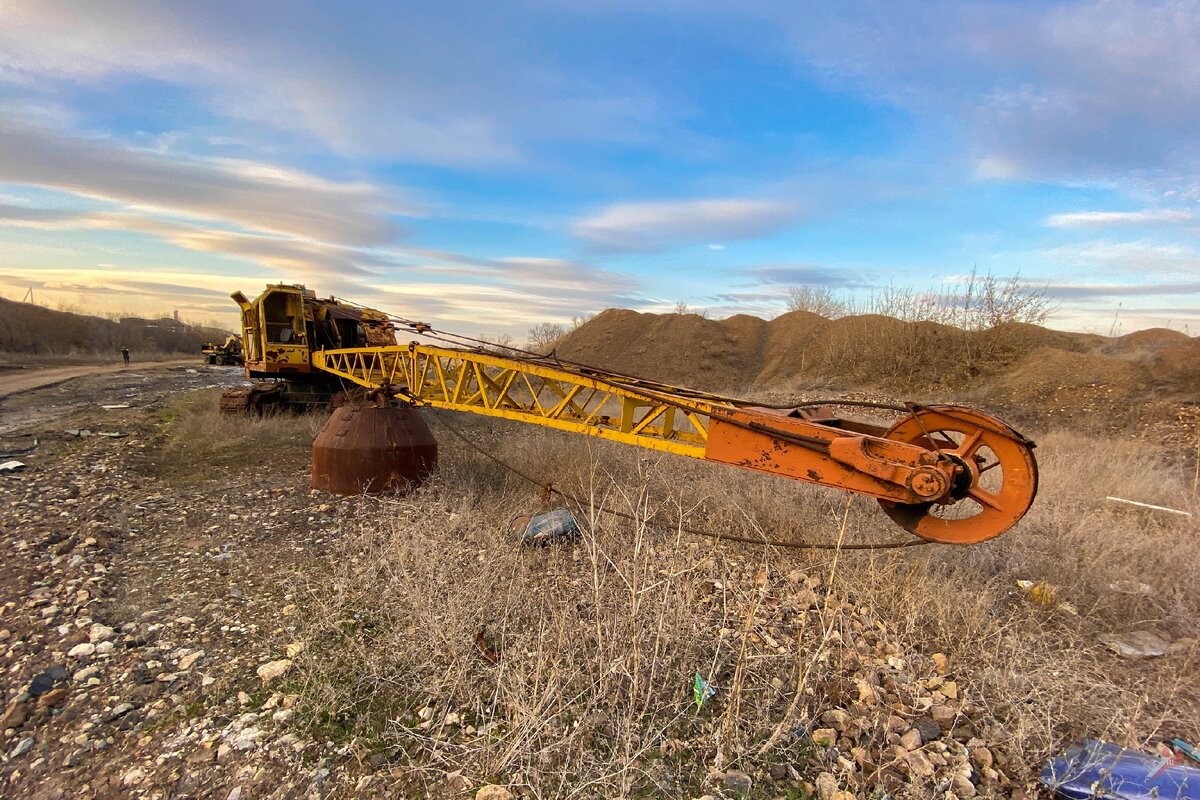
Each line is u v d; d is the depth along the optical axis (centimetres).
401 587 407
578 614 398
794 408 468
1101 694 337
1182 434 1182
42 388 1925
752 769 282
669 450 477
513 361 586
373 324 1415
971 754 292
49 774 268
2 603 424
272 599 437
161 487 746
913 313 2245
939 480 363
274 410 1223
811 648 382
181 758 277
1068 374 1630
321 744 288
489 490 684
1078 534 551
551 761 278
